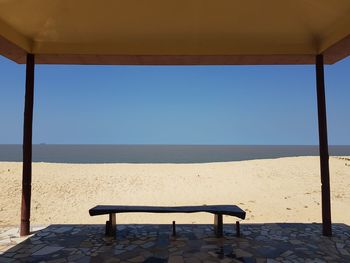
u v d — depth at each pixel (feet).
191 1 13.75
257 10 14.28
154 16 14.57
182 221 22.80
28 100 16.08
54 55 16.48
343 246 14.28
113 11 14.34
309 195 31.78
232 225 17.81
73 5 14.10
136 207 16.07
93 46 16.22
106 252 13.44
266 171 46.32
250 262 12.35
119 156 201.46
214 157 181.57
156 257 12.89
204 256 12.98
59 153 251.80
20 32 15.01
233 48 16.26
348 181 38.34
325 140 16.12
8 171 42.75
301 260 12.58
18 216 24.32
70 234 16.05
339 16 13.58
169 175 44.24
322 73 16.22
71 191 33.68
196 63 17.99
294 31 15.57
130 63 18.03
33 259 12.64
